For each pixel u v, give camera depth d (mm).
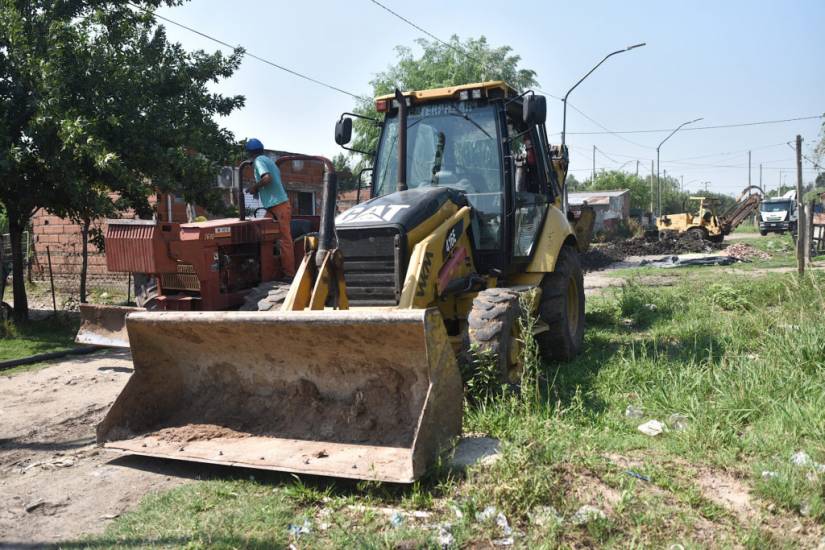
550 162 7914
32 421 5871
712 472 3992
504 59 31078
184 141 10789
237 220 8156
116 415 4879
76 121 9000
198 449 4520
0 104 9531
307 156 5191
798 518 3422
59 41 9570
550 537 3229
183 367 5105
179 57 11508
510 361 5391
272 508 3809
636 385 5777
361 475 3889
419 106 7066
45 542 3590
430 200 5738
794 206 43250
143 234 7336
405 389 4395
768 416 4777
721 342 7141
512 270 6754
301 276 5113
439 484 3889
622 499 3492
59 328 10586
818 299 8500
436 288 5406
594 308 10609
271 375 4812
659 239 35375
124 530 3633
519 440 3939
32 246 16547
